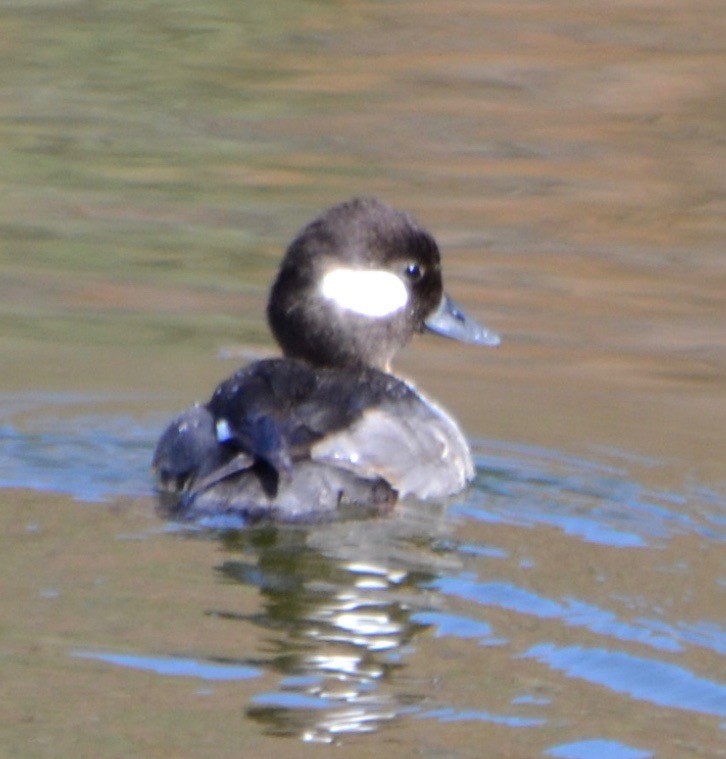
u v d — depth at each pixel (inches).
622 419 538.9
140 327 613.6
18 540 404.8
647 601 386.0
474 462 493.0
